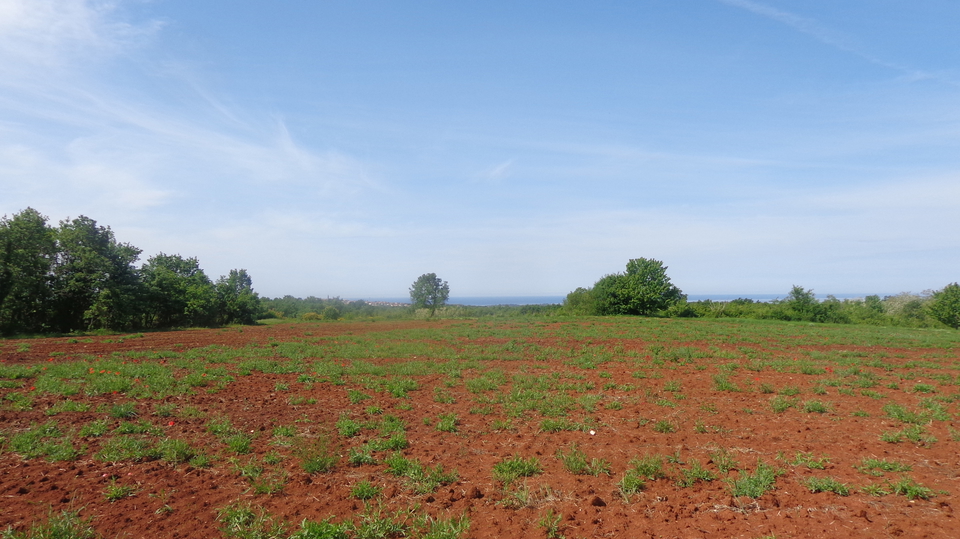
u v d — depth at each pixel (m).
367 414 9.92
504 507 5.62
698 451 7.61
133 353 19.14
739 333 28.55
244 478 6.46
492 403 10.96
